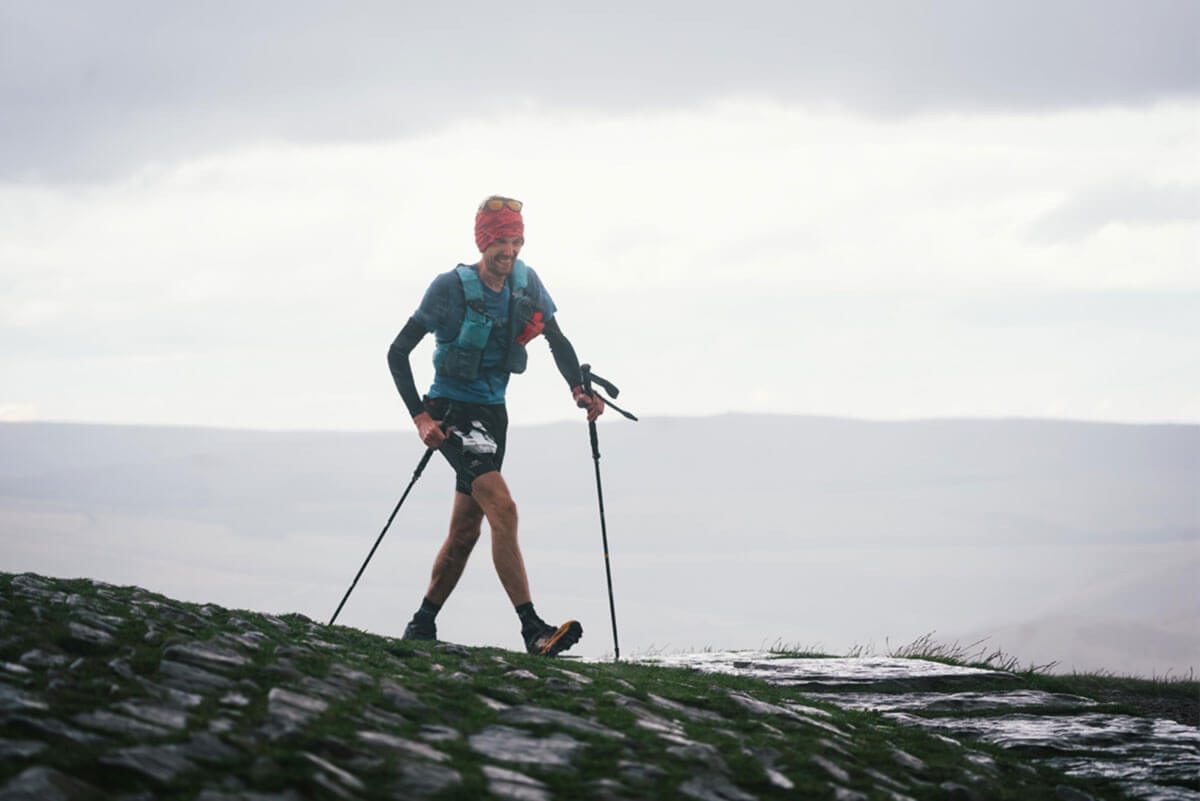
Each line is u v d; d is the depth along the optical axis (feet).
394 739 52.26
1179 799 67.26
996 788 62.80
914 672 104.53
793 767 57.77
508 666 74.28
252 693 56.90
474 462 98.02
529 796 47.57
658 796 49.96
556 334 106.93
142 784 42.83
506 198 99.55
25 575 77.87
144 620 67.82
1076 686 118.11
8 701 48.67
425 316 98.27
